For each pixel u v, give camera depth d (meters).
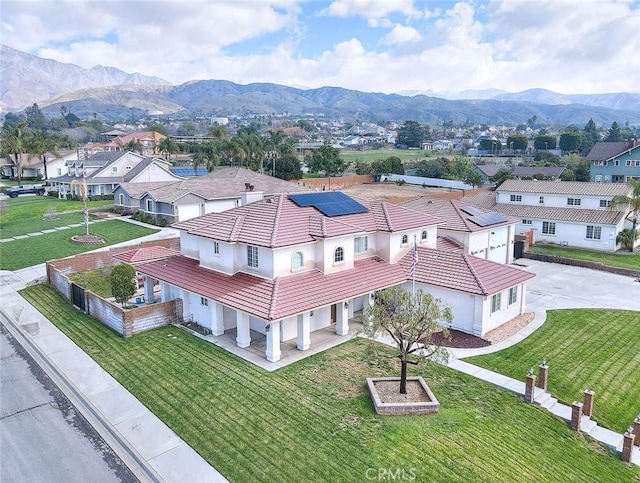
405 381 19.84
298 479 15.13
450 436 17.33
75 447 17.20
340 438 17.11
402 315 19.52
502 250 41.72
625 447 17.06
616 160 77.81
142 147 139.25
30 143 95.38
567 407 20.17
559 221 50.28
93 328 27.66
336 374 21.86
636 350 25.67
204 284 26.67
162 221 55.44
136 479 15.58
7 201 74.12
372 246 30.23
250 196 31.47
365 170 111.38
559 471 16.06
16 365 23.47
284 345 25.08
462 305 27.34
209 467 15.84
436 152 182.00
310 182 96.06
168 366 22.78
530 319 29.81
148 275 30.06
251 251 25.88
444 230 36.66
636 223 49.06
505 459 16.28
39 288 34.62
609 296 34.66
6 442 17.50
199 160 90.75
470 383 21.50
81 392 20.61
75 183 74.44
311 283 25.33
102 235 49.50
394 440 17.00
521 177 94.19
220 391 20.39
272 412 18.77
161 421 18.45
